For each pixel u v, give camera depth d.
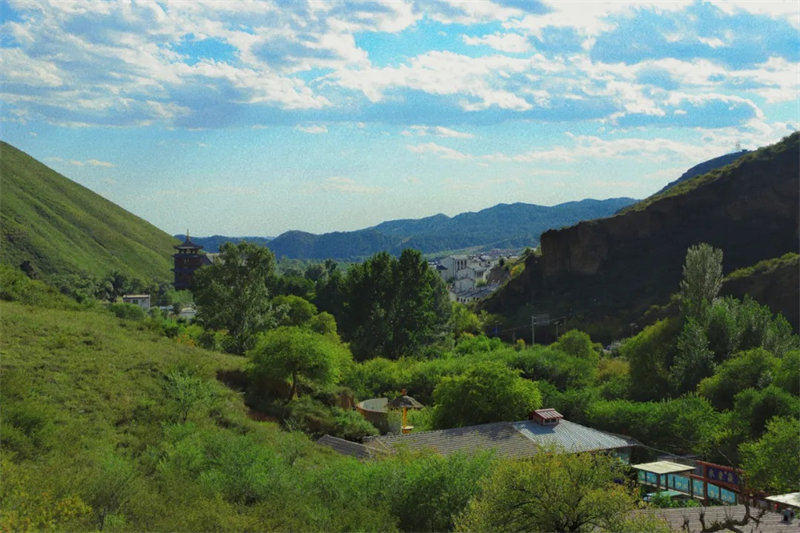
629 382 62.06
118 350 39.81
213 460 23.22
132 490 18.55
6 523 14.13
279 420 39.88
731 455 36.25
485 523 16.28
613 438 36.84
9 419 23.39
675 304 103.94
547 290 133.12
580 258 130.12
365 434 41.53
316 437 39.88
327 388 47.19
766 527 16.72
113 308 93.50
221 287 69.44
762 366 49.41
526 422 38.00
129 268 199.62
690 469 30.11
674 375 58.47
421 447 32.47
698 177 136.00
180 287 186.50
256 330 68.88
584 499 15.80
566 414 47.69
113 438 26.64
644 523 15.56
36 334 38.81
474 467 22.20
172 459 23.05
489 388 41.91
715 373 54.06
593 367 70.56
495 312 137.75
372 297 88.75
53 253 173.12
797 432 27.83
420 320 86.75
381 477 22.56
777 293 93.19
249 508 19.19
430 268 102.25
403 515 21.19
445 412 42.75
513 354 66.56
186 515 17.28
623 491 15.94
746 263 111.31
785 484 26.39
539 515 15.95
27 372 31.17
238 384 43.25
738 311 65.25
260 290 70.56
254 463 22.53
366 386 61.34
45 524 14.88
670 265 120.19
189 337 69.56
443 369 63.03
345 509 19.86
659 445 40.75
